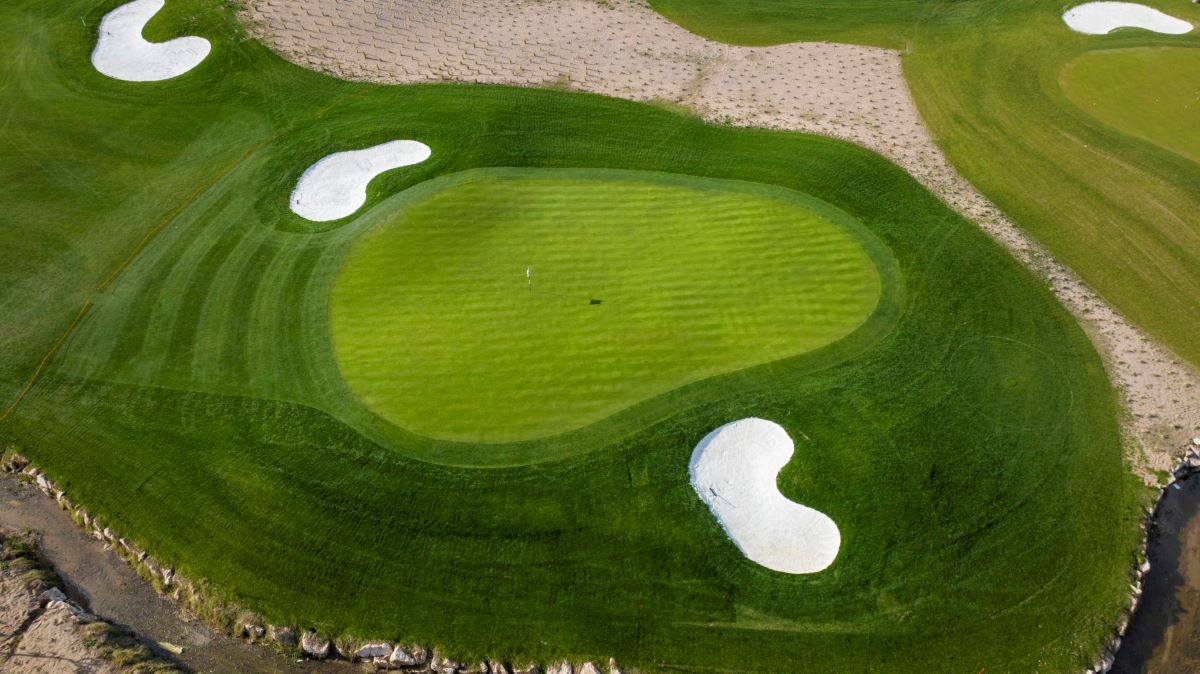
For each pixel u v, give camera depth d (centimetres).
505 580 2166
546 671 2033
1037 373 2681
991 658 2048
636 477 2356
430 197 3341
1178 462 2445
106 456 2445
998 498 2338
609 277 2948
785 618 2106
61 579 2220
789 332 2761
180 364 2689
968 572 2186
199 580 2178
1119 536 2275
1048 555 2225
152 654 2059
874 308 2858
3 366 2688
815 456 2411
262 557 2211
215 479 2370
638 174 3488
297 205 3353
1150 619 2145
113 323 2836
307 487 2342
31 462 2447
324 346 2727
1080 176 3603
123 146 3650
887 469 2386
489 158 3575
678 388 2569
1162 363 2755
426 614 2111
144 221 3259
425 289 2917
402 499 2308
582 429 2458
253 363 2684
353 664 2066
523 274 2959
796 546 2239
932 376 2642
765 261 3033
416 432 2459
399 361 2661
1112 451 2470
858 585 2161
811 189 3416
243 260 3073
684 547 2228
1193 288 3052
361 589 2153
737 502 2323
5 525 2328
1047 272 3083
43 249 3120
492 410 2512
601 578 2169
